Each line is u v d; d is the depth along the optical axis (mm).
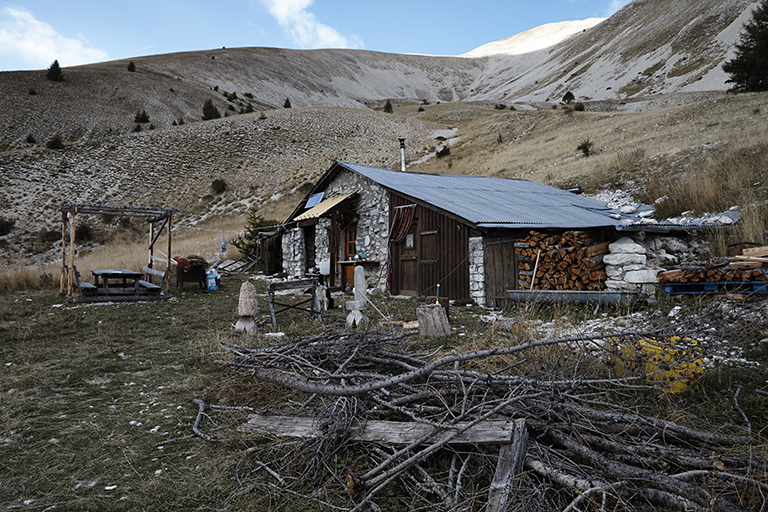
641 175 19797
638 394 3988
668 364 3979
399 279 13859
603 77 124188
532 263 10133
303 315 9680
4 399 4836
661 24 132750
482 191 15547
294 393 4555
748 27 42719
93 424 4168
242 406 4352
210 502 2928
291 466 3260
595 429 3107
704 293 7805
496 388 3672
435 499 2801
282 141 64562
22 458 3551
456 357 3594
